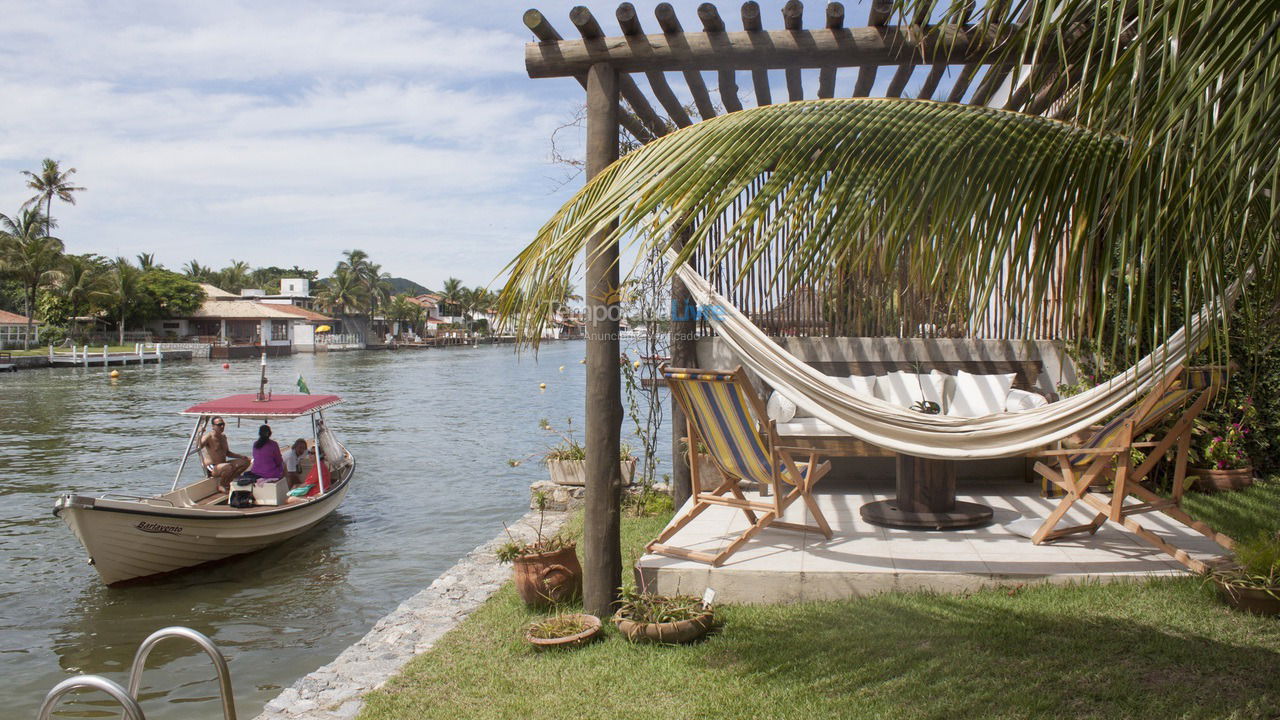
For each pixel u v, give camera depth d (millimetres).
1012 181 2652
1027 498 6707
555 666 4188
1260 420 7562
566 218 3447
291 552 9719
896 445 4855
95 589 8445
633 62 4508
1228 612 4039
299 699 4199
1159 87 2223
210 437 10852
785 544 5379
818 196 2688
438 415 26453
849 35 4266
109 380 42562
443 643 4805
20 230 63250
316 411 11312
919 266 2771
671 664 4027
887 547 5211
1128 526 4820
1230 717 3057
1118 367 6684
